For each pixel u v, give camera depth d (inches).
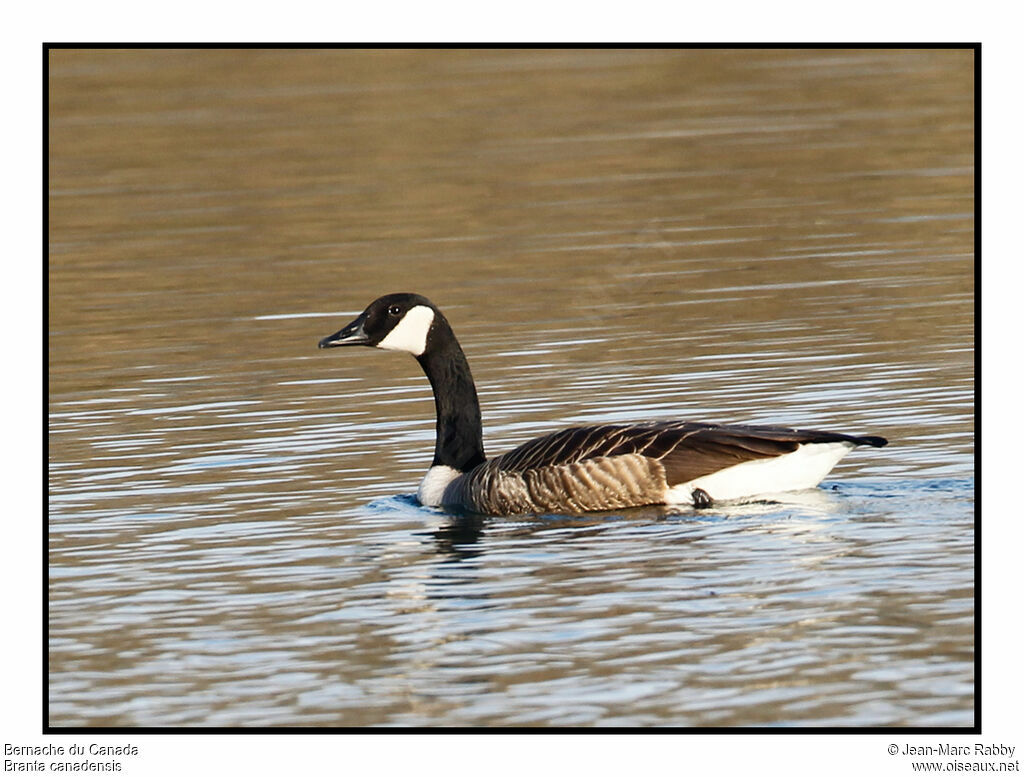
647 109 1408.7
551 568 507.5
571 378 758.5
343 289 955.3
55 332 898.7
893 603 455.5
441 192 1183.6
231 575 517.3
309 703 415.5
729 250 1005.2
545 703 405.7
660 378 749.3
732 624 446.6
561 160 1253.1
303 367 812.6
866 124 1316.4
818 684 407.2
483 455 627.5
